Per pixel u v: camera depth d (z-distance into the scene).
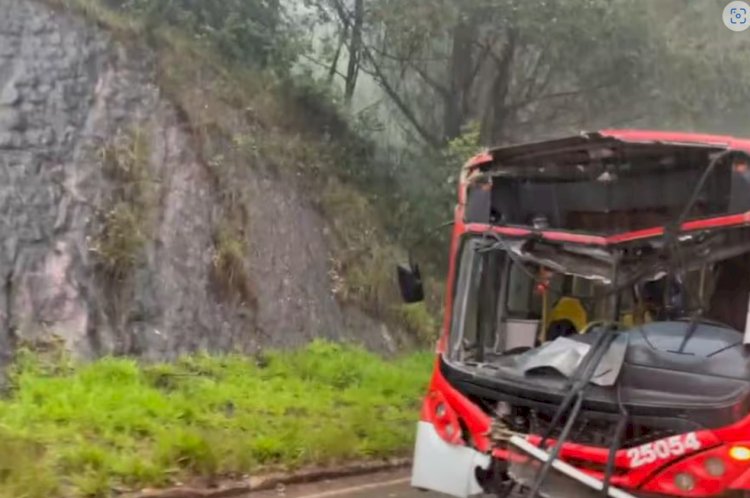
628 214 6.64
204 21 17.78
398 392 13.02
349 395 12.32
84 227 12.48
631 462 5.76
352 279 15.98
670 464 5.66
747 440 5.51
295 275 14.95
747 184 6.11
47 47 13.89
